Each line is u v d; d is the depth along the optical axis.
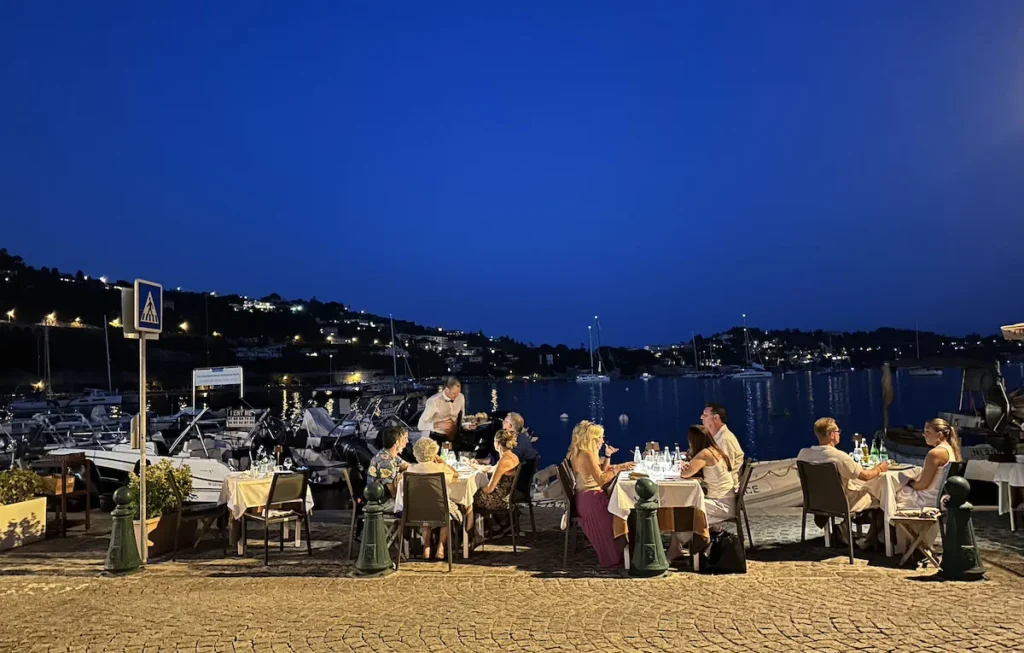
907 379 152.38
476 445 12.47
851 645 5.05
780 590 6.56
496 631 5.59
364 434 24.00
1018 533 8.75
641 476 7.97
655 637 5.36
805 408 80.38
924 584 6.65
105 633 5.82
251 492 8.91
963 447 12.12
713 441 7.83
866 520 8.09
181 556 8.91
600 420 76.06
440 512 7.84
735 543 7.36
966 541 6.83
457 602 6.49
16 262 164.00
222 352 167.00
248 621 6.02
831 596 6.30
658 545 7.30
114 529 8.05
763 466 11.26
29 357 125.31
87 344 134.00
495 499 8.77
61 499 10.74
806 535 9.02
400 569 7.94
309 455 22.62
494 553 8.65
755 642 5.18
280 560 8.60
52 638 5.74
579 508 7.96
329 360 184.62
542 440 54.88
